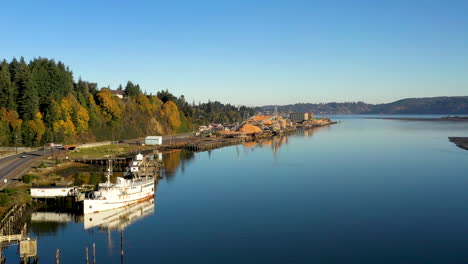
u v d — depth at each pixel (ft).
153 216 279.69
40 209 288.10
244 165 503.61
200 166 496.64
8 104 567.18
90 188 330.95
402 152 615.98
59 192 306.14
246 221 268.62
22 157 480.64
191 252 217.77
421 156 568.41
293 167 483.10
